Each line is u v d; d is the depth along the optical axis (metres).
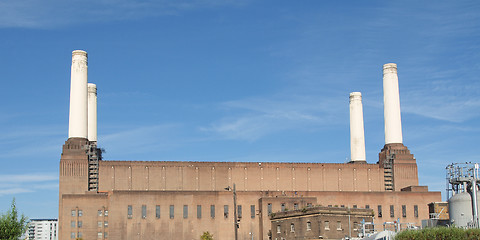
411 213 181.25
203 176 186.00
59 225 168.25
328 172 195.88
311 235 144.88
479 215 92.44
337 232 143.25
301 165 194.25
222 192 170.12
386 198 181.00
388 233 101.94
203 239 161.75
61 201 172.38
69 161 175.50
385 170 199.38
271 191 173.50
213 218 168.00
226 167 188.38
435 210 170.75
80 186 174.62
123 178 180.75
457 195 96.31
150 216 164.25
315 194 177.38
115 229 161.75
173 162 185.00
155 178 182.88
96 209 164.62
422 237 84.69
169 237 164.12
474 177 96.19
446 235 83.00
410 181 197.75
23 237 92.06
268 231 163.75
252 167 190.12
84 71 183.00
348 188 196.00
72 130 179.75
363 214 148.00
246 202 171.12
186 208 166.88
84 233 162.75
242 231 168.75
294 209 159.50
